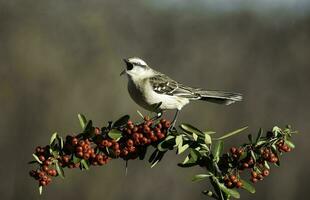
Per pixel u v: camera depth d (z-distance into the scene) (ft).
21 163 59.31
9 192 58.03
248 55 78.59
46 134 61.36
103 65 65.98
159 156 20.12
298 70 77.71
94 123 62.64
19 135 60.95
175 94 28.58
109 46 67.92
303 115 72.90
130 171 57.67
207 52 76.74
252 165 19.17
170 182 58.70
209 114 67.05
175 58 75.05
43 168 19.43
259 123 71.82
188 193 57.67
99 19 67.87
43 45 65.21
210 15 79.66
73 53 65.51
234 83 76.18
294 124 72.08
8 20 64.90
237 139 68.33
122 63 66.95
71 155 19.56
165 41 74.84
